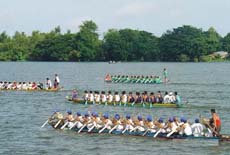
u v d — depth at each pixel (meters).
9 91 106.19
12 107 79.88
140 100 78.06
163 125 52.81
